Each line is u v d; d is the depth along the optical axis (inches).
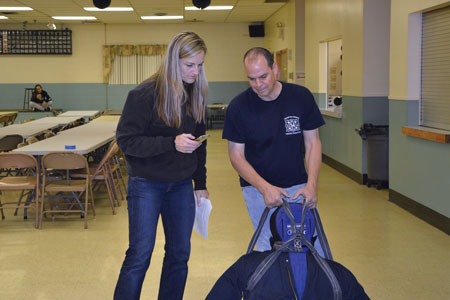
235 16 606.9
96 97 677.3
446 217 198.7
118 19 618.5
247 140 111.8
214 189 290.4
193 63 101.7
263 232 111.0
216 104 674.8
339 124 341.7
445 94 212.2
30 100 610.2
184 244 112.3
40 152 218.4
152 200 106.9
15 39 654.5
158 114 103.9
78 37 668.7
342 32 331.9
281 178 113.0
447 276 155.3
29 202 236.4
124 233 205.2
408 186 232.5
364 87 295.1
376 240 191.6
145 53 672.4
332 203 251.9
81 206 224.8
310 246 80.8
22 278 156.1
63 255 177.6
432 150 208.2
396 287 147.3
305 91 111.6
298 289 76.1
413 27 231.8
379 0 291.0
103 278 155.9
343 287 77.3
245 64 102.0
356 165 307.4
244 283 78.5
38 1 484.7
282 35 535.5
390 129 251.8
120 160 334.6
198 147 110.6
